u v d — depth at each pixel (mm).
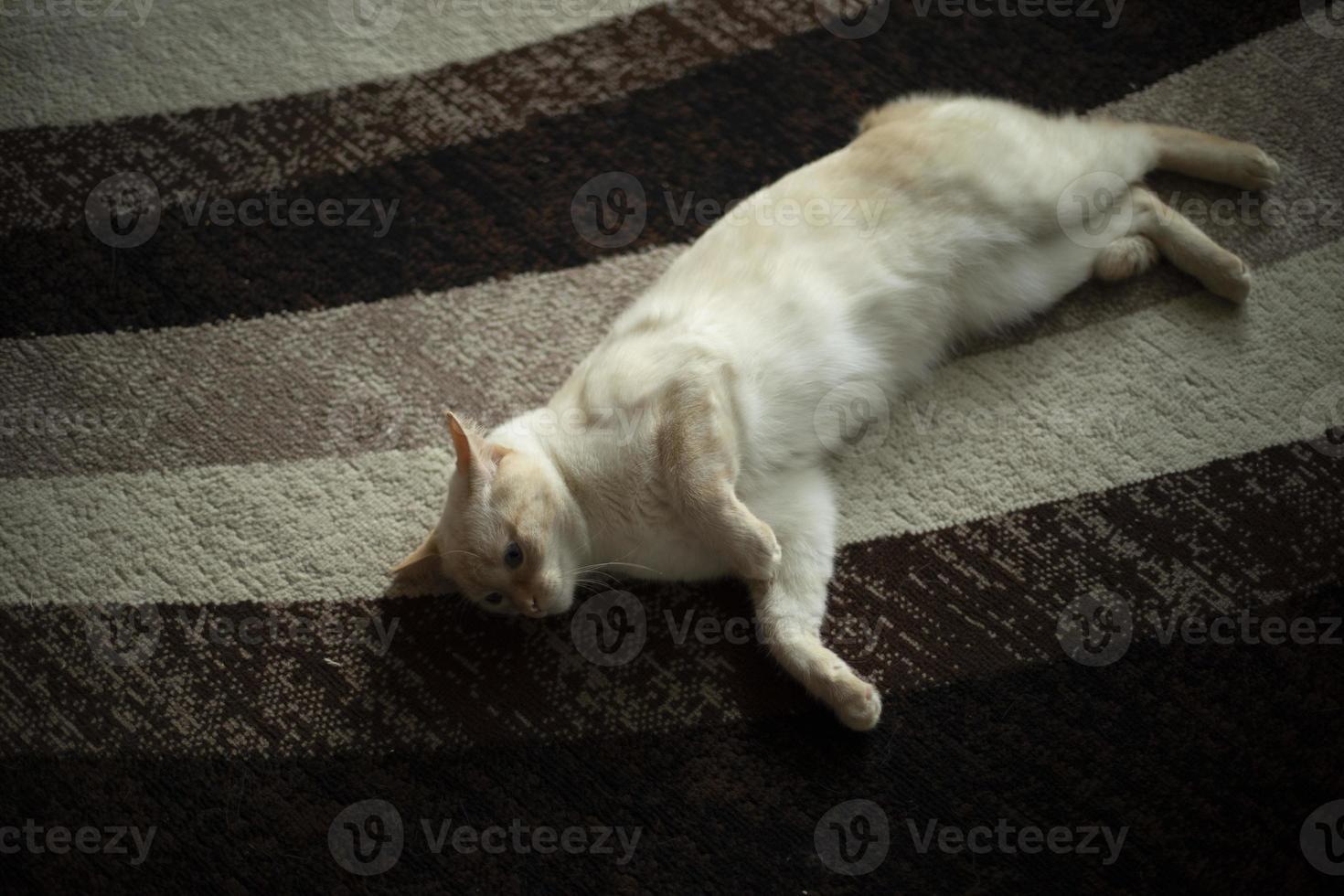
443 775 1439
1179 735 1378
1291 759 1355
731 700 1445
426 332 1681
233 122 1818
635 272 1682
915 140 1488
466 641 1512
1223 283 1540
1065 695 1408
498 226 1731
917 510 1511
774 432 1461
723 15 1817
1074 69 1727
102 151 1809
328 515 1586
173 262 1739
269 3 1867
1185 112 1681
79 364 1688
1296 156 1636
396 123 1803
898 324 1519
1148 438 1516
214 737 1476
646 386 1396
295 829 1423
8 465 1636
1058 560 1467
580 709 1462
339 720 1475
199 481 1615
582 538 1445
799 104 1753
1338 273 1566
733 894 1358
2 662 1527
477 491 1347
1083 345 1576
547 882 1380
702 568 1472
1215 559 1448
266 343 1688
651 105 1777
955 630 1449
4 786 1460
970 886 1337
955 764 1390
